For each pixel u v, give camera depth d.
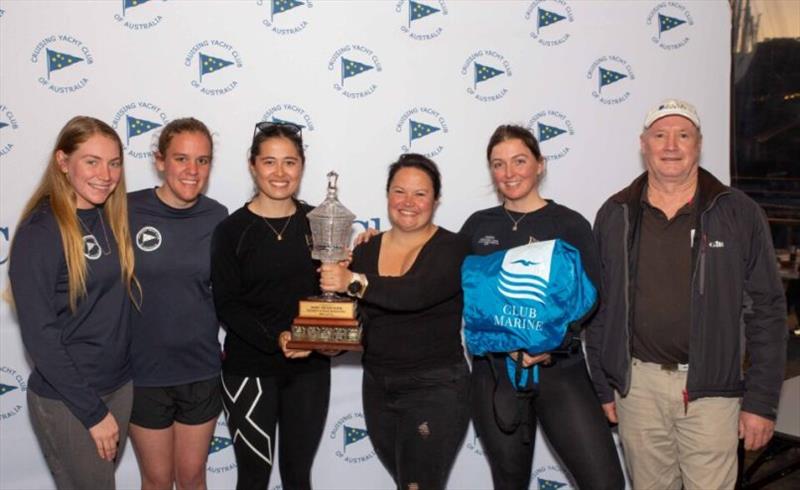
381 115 2.65
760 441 1.99
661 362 2.02
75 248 1.88
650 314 2.01
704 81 2.78
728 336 1.96
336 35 2.60
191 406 2.24
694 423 2.00
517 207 2.18
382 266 2.15
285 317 2.13
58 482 2.00
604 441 2.04
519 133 2.12
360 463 2.79
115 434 1.96
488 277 1.97
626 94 2.75
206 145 2.13
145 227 2.14
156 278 2.15
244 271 2.11
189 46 2.53
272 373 2.16
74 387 1.88
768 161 2.92
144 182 2.56
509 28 2.68
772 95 2.89
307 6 2.57
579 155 2.76
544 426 2.11
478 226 2.22
